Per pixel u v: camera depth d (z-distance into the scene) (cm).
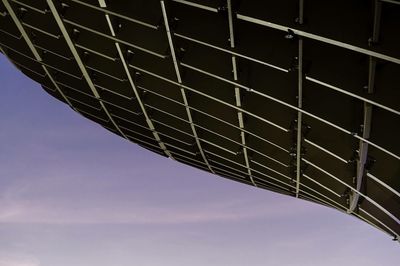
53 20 3600
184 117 4334
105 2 3062
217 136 4644
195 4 2609
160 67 3619
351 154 3569
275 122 3597
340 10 2236
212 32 2883
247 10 2495
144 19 3019
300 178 4722
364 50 2195
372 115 2802
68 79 4631
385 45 2120
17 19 3712
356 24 2203
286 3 2389
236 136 4372
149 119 4688
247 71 3175
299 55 2611
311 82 2942
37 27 3697
